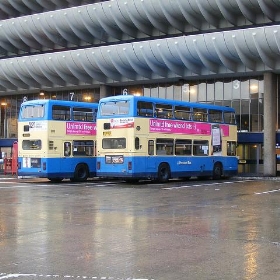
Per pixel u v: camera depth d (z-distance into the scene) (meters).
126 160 26.17
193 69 35.34
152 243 10.01
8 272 7.64
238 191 22.22
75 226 12.20
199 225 12.37
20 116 29.19
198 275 7.45
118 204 17.12
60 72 40.09
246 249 9.38
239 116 37.09
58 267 7.98
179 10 36.62
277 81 35.97
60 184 26.98
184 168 28.81
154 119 27.19
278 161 35.94
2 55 49.66
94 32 40.62
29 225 12.37
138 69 36.81
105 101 27.36
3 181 30.00
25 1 45.66
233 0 34.38
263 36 31.16
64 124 28.66
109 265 8.11
